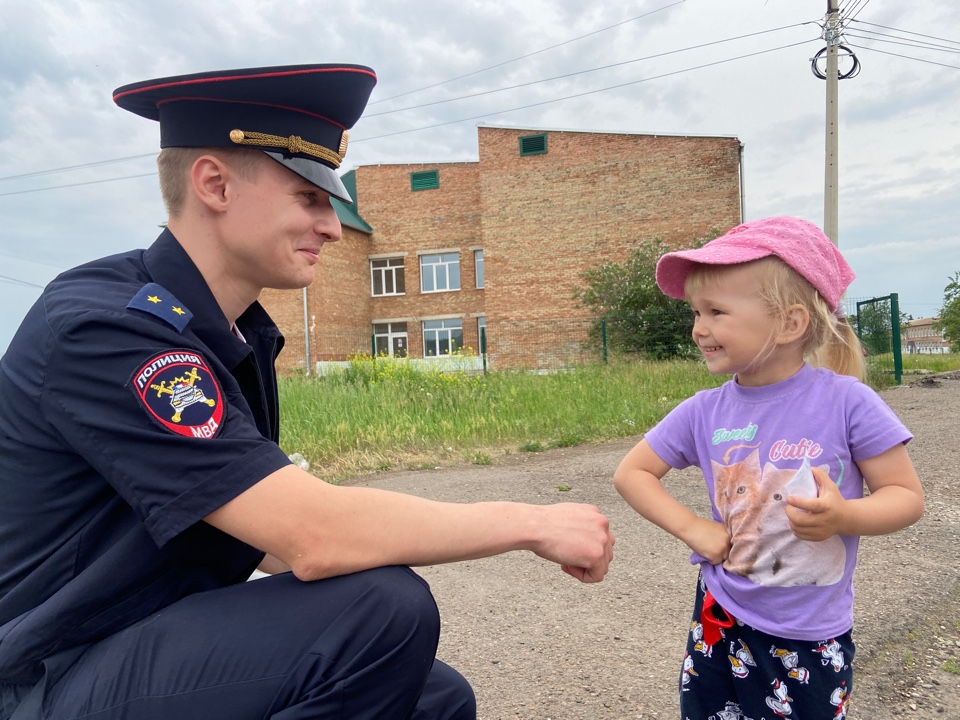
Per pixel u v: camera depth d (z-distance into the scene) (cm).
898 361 1065
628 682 212
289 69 135
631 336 1655
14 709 125
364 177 2867
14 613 122
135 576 120
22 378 120
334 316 2594
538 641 244
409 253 2822
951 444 503
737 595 142
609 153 2219
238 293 148
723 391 158
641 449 166
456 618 269
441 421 731
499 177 2333
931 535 319
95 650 120
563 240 2270
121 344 116
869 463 138
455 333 2803
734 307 142
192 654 115
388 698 120
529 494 459
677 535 152
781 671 137
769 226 147
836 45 1461
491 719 195
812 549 136
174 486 112
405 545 122
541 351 2295
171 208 142
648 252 1947
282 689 115
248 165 136
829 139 1485
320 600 119
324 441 643
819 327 145
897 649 221
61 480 119
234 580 140
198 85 133
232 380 131
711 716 150
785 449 142
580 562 138
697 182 2134
